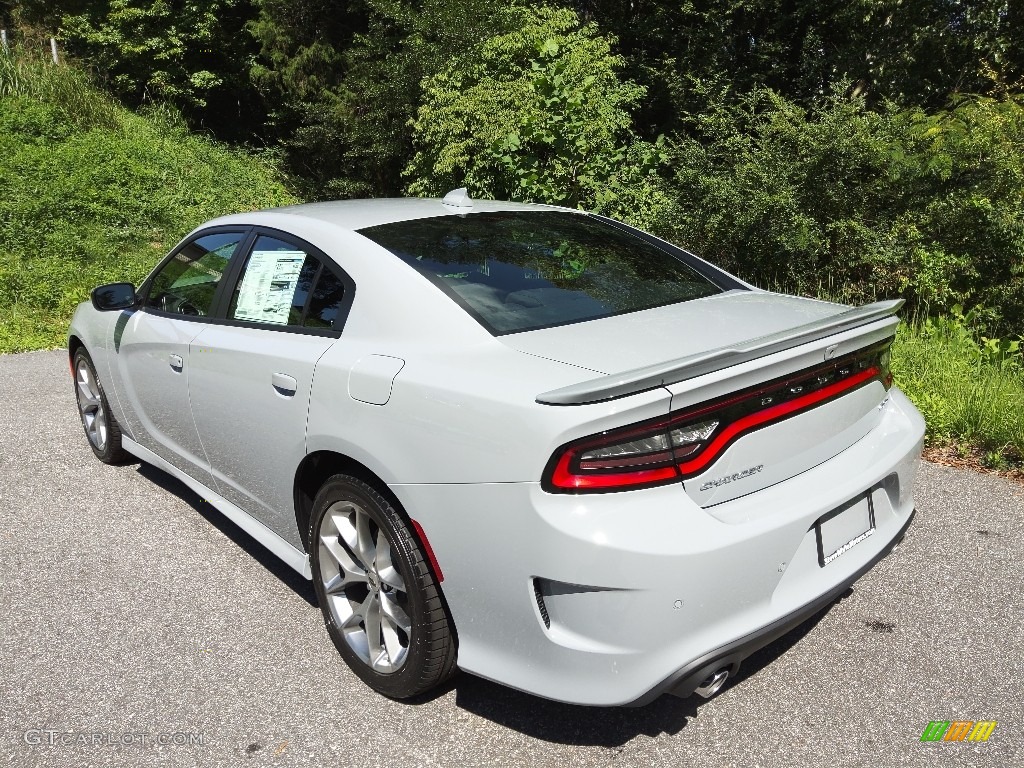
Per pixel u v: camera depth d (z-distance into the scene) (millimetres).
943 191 7609
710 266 3348
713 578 2084
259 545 3752
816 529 2389
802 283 8055
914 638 2922
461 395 2266
